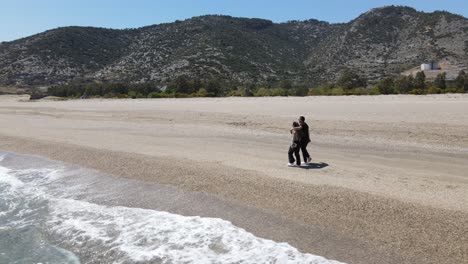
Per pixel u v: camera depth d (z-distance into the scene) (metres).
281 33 149.00
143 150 17.88
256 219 9.83
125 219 10.57
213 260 8.05
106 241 9.41
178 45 121.38
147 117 30.20
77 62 123.31
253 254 8.14
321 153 16.09
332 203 10.17
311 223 9.32
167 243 8.95
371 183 11.70
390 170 13.18
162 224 9.98
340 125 21.50
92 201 12.28
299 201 10.52
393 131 19.05
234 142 19.05
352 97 37.62
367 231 8.69
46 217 11.30
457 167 13.20
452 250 7.67
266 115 27.19
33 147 20.61
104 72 111.81
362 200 10.12
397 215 9.20
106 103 48.47
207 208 10.79
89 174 14.95
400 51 113.19
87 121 30.56
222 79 87.44
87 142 20.67
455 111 23.84
